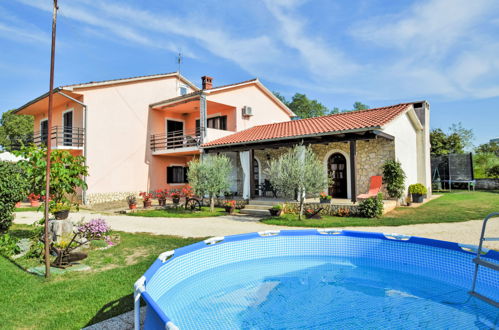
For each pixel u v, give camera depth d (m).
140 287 2.99
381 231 8.30
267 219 10.92
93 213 13.48
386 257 6.17
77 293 4.31
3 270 5.31
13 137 40.38
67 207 7.21
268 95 21.28
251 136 15.16
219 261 5.90
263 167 16.69
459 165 22.59
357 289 5.14
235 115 18.73
